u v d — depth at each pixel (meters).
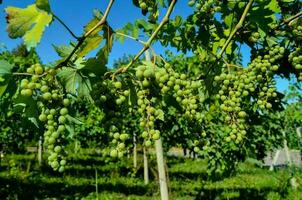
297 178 13.84
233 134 2.94
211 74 2.98
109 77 2.37
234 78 2.97
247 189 14.52
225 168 9.19
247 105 3.60
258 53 3.35
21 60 14.45
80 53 2.30
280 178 14.97
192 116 2.58
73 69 2.24
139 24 3.53
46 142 2.12
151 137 2.37
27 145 27.42
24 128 2.29
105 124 2.34
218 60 2.97
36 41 2.03
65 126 2.17
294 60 3.30
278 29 3.29
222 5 3.14
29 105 2.17
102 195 13.77
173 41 3.46
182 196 13.78
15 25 2.01
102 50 2.31
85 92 2.25
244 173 18.11
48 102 2.17
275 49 3.24
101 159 24.42
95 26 2.20
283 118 14.43
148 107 2.40
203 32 3.28
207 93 2.94
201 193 14.03
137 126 15.48
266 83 3.26
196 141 2.74
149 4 2.97
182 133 10.41
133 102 2.42
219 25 3.23
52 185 15.41
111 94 2.35
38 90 2.18
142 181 16.66
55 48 2.33
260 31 3.03
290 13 3.44
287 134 16.94
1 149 18.20
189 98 2.56
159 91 2.46
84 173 18.44
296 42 3.32
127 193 14.34
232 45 3.29
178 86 2.49
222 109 2.96
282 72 3.49
